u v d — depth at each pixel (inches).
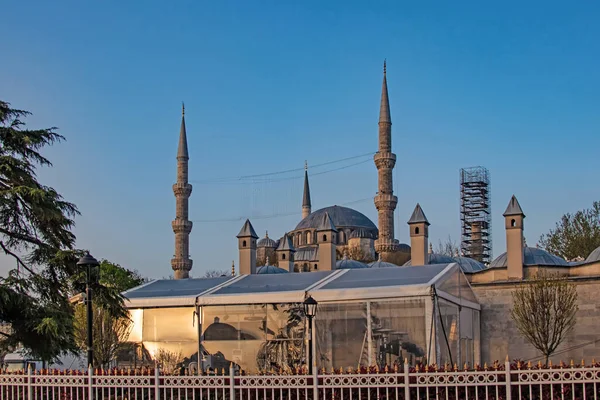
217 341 1184.2
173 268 4530.0
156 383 612.4
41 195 887.7
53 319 846.5
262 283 1227.9
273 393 586.2
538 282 1509.6
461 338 1263.5
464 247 4254.4
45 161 974.4
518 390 545.0
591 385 543.8
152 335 1221.1
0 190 900.0
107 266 2869.1
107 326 1316.4
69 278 910.4
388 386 562.3
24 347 916.6
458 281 1228.5
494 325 1596.9
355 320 1092.5
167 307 1205.1
